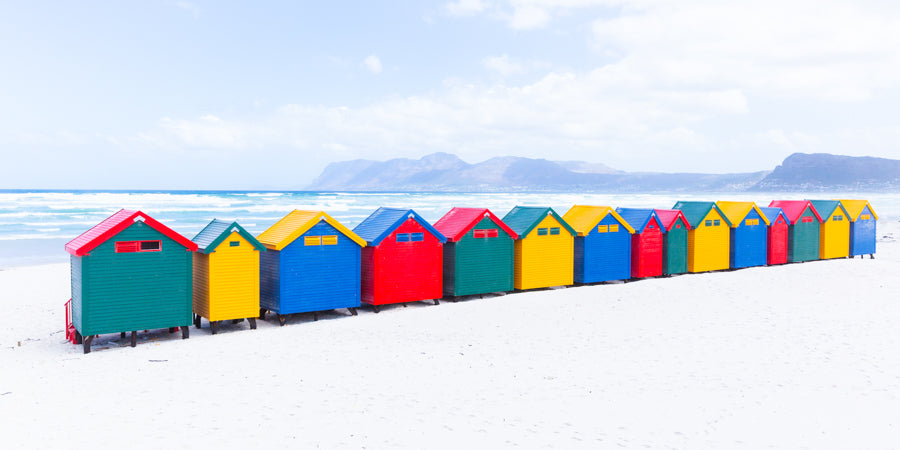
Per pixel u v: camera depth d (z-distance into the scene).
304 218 13.83
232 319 12.77
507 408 7.92
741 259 20.28
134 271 11.43
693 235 19.19
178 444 6.80
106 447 6.73
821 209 23.12
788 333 11.51
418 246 14.83
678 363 9.79
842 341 10.86
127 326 11.40
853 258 23.59
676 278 18.33
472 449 6.64
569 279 17.27
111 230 11.12
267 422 7.46
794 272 19.14
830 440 6.71
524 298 15.62
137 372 9.70
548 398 8.27
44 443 6.85
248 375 9.45
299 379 9.23
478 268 15.73
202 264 12.62
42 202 69.31
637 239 18.17
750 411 7.64
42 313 15.10
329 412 7.81
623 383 8.86
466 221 15.63
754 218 20.56
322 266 13.58
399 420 7.52
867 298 14.77
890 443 6.59
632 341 11.22
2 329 13.35
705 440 6.79
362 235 14.84
